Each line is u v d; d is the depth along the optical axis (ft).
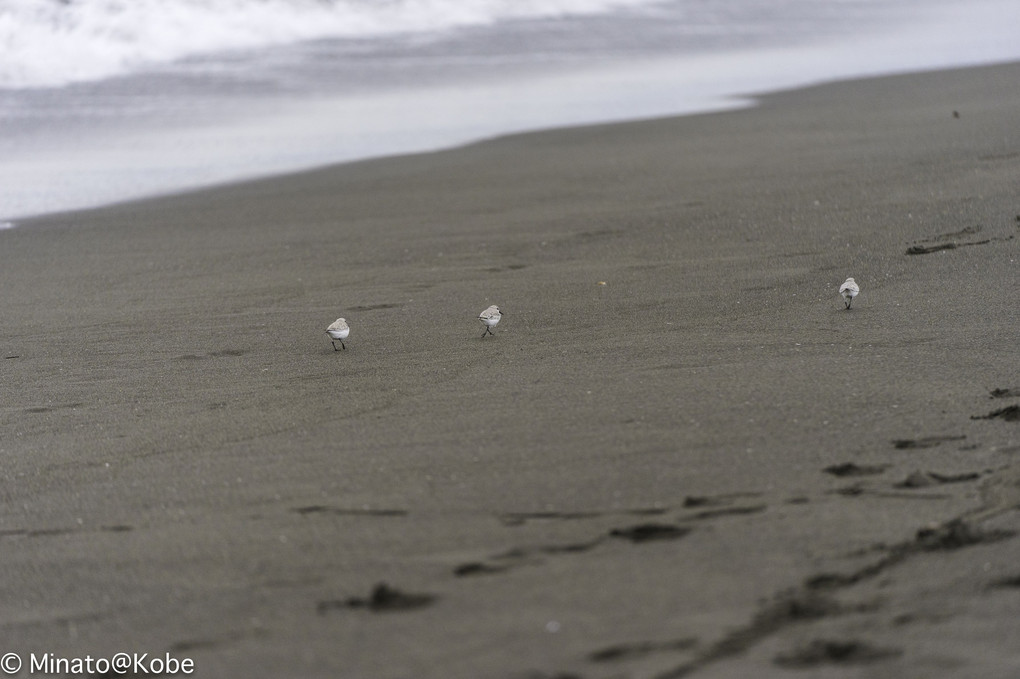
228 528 21.54
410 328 37.14
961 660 15.33
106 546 21.21
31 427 29.22
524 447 24.73
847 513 20.07
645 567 18.44
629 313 36.86
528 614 17.15
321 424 27.61
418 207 59.11
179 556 20.45
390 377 31.50
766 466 22.61
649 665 15.49
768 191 55.36
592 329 35.24
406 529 20.76
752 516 20.21
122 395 31.78
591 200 57.52
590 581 18.08
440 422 26.99
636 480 22.31
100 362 35.58
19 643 17.99
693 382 28.73
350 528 21.02
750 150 68.33
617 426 25.66
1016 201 46.50
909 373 28.19
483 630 16.76
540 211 55.93
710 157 67.15
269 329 38.40
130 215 61.00
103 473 25.26
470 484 22.79
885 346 30.76
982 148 60.49
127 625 18.24
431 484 22.95
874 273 38.78
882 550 18.54
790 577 17.78
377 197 62.34
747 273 40.75
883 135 68.95
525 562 19.02
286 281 45.52
